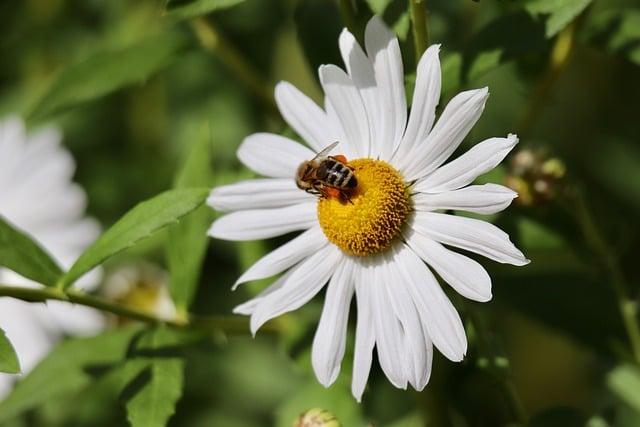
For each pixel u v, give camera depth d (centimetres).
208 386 65
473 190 48
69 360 54
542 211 53
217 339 56
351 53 49
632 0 65
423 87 48
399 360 48
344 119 50
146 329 53
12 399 53
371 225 49
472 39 51
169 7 48
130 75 57
